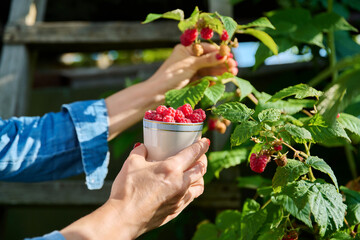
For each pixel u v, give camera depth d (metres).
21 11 2.36
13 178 1.58
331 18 1.62
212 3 2.16
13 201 2.21
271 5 2.57
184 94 1.25
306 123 1.13
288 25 1.61
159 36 2.26
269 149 1.05
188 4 2.70
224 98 1.57
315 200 0.99
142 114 1.60
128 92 1.60
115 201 0.91
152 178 0.92
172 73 1.54
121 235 0.88
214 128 1.72
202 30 1.34
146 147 1.04
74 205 2.24
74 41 2.29
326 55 2.18
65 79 4.21
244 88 1.28
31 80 2.46
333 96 0.72
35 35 2.30
